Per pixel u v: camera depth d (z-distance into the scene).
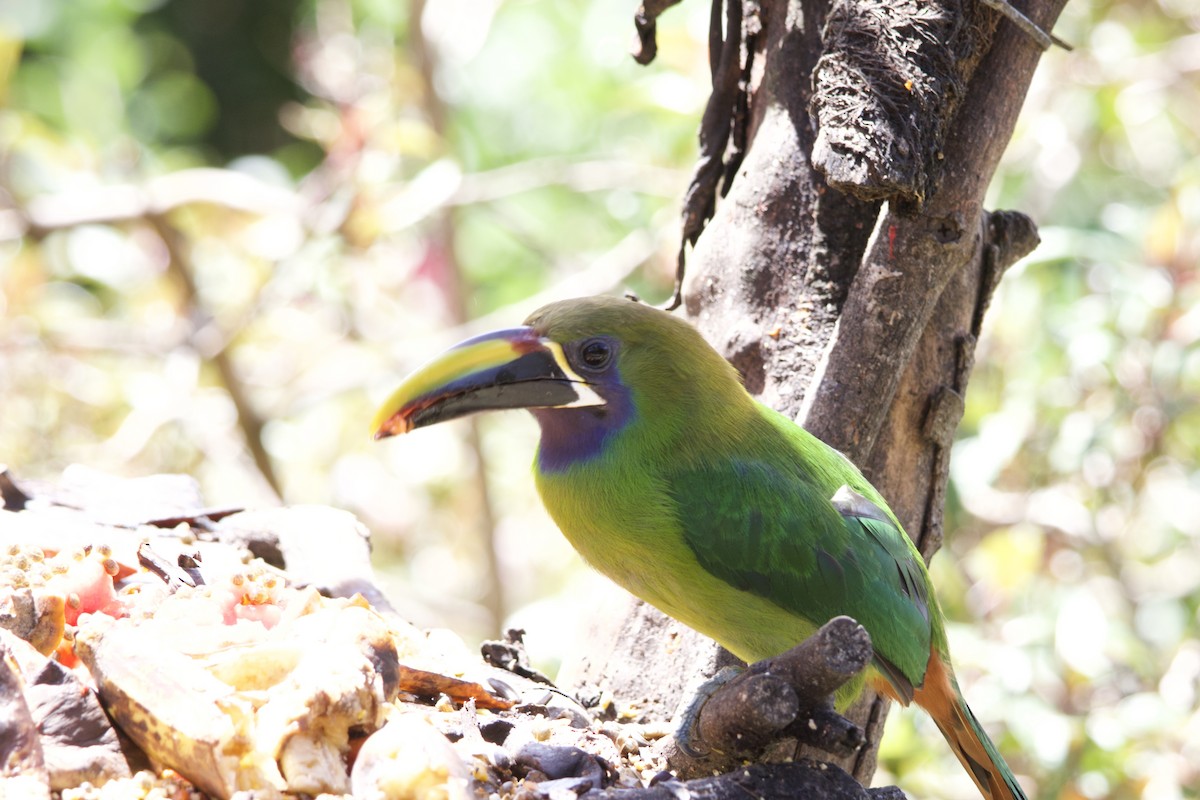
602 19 17.45
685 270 8.64
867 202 7.68
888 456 7.80
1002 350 13.20
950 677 7.55
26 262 16.25
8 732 5.59
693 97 14.25
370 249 16.58
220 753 5.53
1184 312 12.48
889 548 7.12
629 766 6.89
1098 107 14.30
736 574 6.91
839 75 6.71
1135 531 13.88
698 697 6.72
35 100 18.84
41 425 16.31
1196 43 14.26
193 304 16.84
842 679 5.69
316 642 6.16
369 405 17.31
